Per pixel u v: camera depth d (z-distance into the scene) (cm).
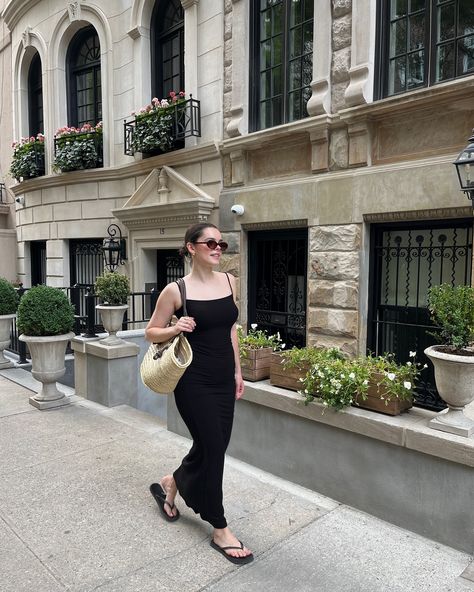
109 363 579
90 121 1056
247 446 409
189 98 775
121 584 262
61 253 1059
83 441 467
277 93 685
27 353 831
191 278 291
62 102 1063
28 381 703
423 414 329
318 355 371
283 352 396
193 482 287
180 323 267
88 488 370
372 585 262
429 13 522
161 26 886
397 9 552
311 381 349
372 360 359
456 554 287
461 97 478
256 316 715
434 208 494
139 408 616
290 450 376
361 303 565
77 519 326
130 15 890
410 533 308
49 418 538
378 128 553
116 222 954
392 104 520
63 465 412
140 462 419
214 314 282
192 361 281
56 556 286
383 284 572
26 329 554
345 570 274
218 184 743
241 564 279
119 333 653
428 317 531
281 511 335
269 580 266
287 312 675
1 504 346
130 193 928
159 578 267
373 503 328
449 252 514
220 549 288
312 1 633
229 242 717
